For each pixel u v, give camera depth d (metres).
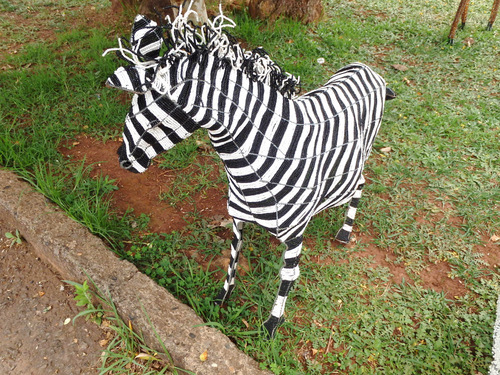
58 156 3.41
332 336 2.31
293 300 2.50
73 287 2.56
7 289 2.56
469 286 2.60
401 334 2.34
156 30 1.38
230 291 2.41
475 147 3.60
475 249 2.84
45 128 3.63
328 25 5.48
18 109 3.82
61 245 2.49
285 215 1.78
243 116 1.57
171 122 1.49
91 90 4.08
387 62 4.84
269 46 4.84
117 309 2.23
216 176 3.36
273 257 2.69
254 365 2.00
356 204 2.70
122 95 4.10
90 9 6.01
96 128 3.76
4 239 2.86
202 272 2.57
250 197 1.75
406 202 3.17
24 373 2.16
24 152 3.31
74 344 2.29
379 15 5.96
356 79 2.21
